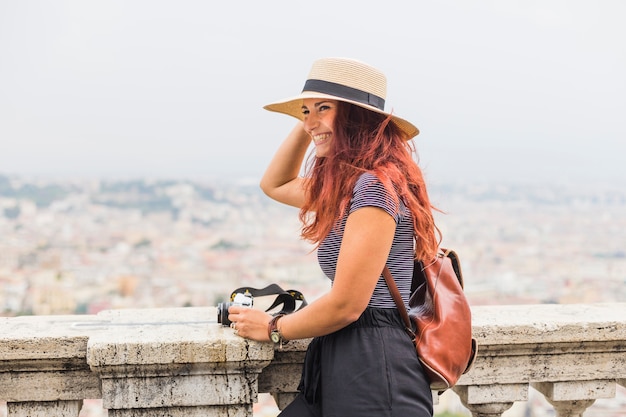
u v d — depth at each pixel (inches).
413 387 80.0
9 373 89.4
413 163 83.1
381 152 81.1
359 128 82.8
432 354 83.0
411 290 93.0
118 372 86.7
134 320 98.0
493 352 101.3
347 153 81.4
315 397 84.4
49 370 89.9
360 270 76.5
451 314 84.9
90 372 90.7
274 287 95.9
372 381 79.0
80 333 89.8
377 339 80.6
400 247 81.8
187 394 88.4
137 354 85.8
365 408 78.4
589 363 104.0
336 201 80.6
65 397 90.4
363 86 83.2
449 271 87.8
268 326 85.7
